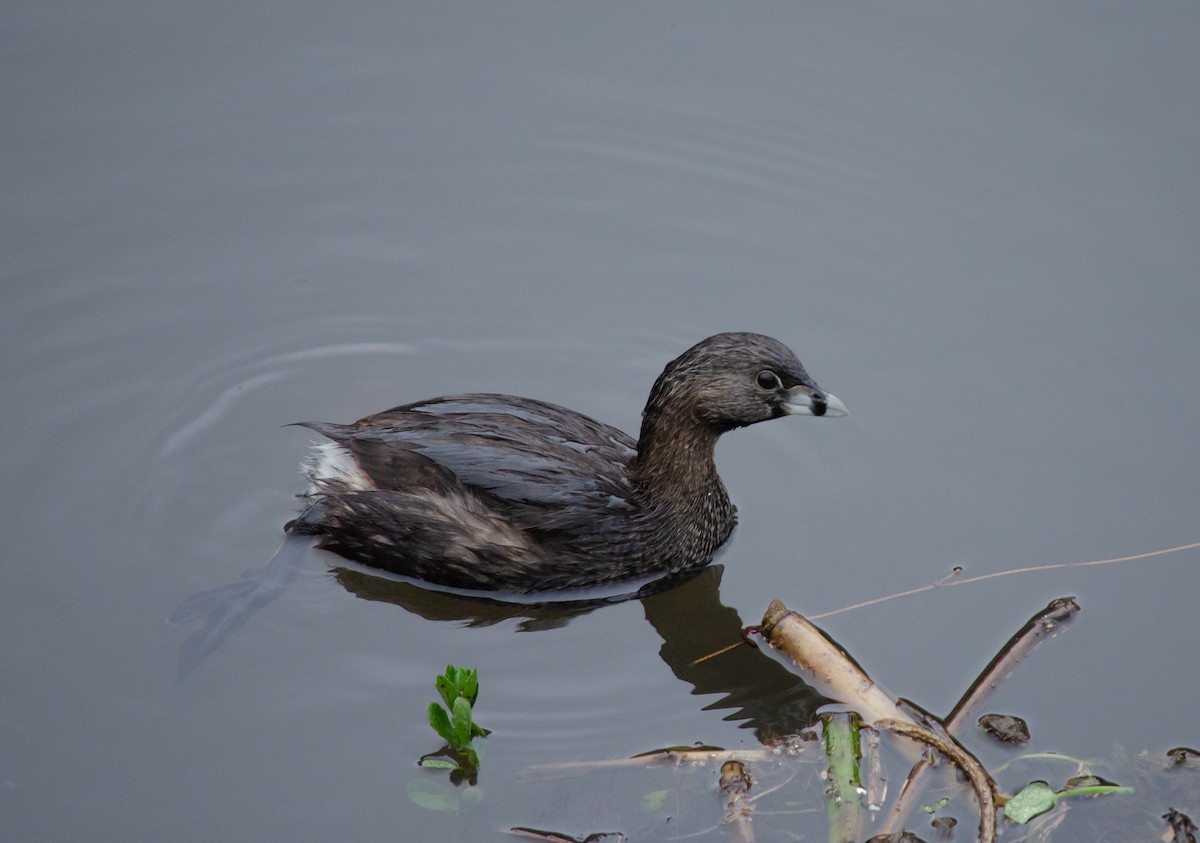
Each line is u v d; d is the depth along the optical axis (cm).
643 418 1367
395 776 1082
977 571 1305
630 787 1073
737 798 1051
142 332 1609
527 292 1684
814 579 1314
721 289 1675
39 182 1758
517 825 1039
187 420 1504
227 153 1817
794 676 1191
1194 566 1289
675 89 1908
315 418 1521
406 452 1302
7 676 1165
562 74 1927
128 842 1020
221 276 1683
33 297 1634
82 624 1227
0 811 1040
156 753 1097
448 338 1630
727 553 1367
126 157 1797
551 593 1321
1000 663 1188
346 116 1870
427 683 1180
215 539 1348
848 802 1034
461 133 1864
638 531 1319
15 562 1298
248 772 1083
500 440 1307
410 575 1324
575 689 1183
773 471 1456
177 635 1220
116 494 1395
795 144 1831
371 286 1686
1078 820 1046
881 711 1123
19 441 1455
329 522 1324
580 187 1806
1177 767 1088
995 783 1069
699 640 1255
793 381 1334
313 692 1162
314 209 1769
